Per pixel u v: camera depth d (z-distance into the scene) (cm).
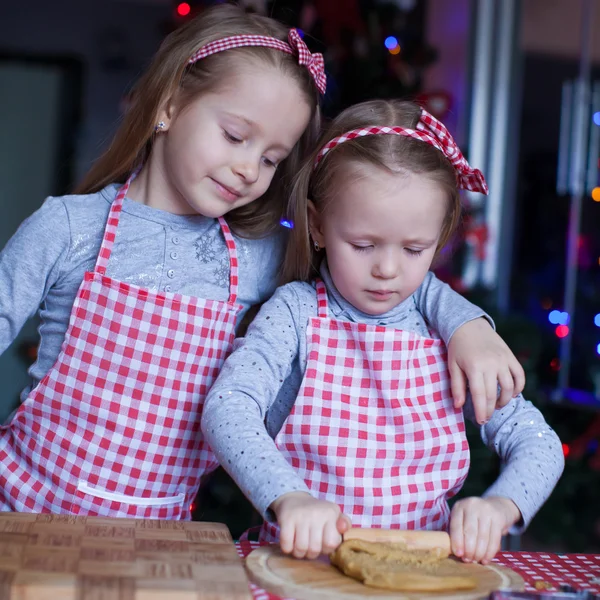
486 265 430
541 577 94
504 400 112
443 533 95
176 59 121
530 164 438
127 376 122
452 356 114
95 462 122
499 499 100
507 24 434
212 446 101
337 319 117
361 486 112
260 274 134
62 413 122
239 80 117
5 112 521
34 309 124
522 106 438
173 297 123
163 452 124
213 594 76
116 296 121
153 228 127
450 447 115
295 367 118
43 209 126
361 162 109
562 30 437
